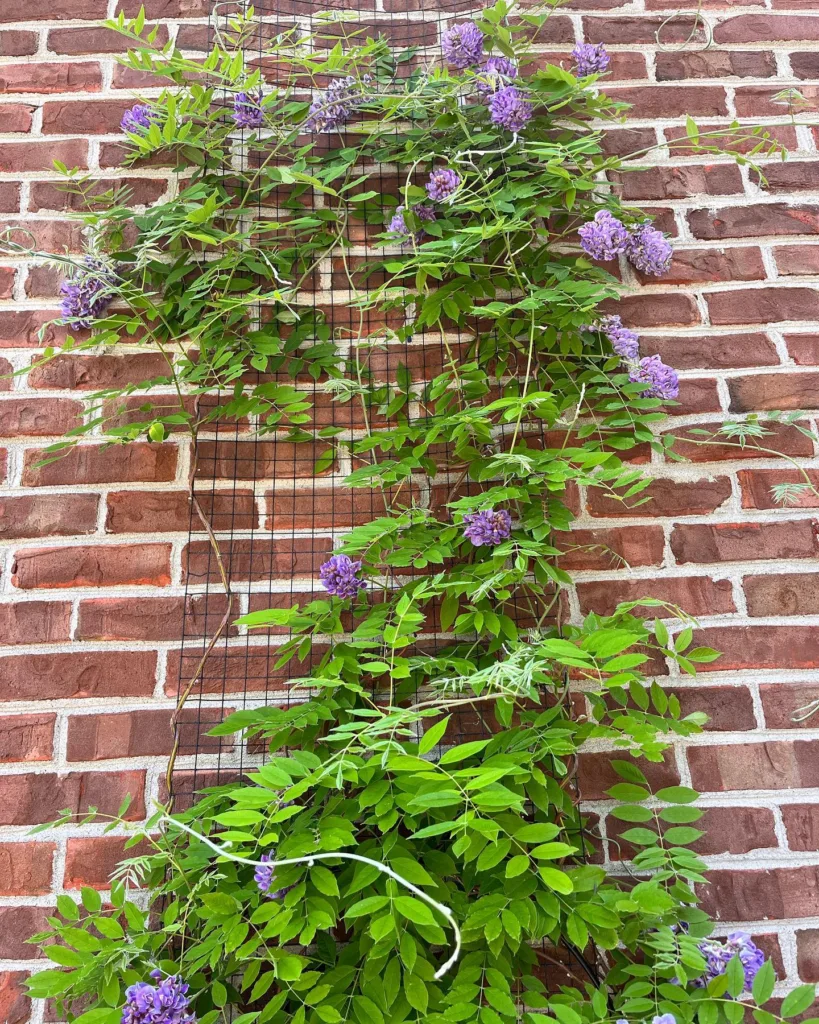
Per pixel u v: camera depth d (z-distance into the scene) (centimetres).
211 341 111
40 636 106
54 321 108
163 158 121
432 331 116
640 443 113
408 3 126
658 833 90
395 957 77
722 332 116
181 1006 78
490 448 110
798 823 100
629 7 127
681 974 75
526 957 87
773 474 111
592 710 100
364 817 90
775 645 106
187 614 107
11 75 124
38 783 101
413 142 115
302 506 111
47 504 110
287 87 120
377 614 97
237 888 87
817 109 125
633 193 121
